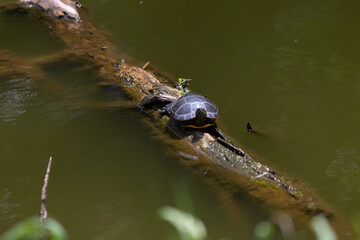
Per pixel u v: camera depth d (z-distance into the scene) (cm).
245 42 1297
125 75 1029
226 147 774
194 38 1328
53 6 1388
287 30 1371
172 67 1155
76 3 1509
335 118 919
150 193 692
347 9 1509
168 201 674
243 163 741
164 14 1498
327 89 1035
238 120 913
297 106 966
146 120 886
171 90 963
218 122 901
